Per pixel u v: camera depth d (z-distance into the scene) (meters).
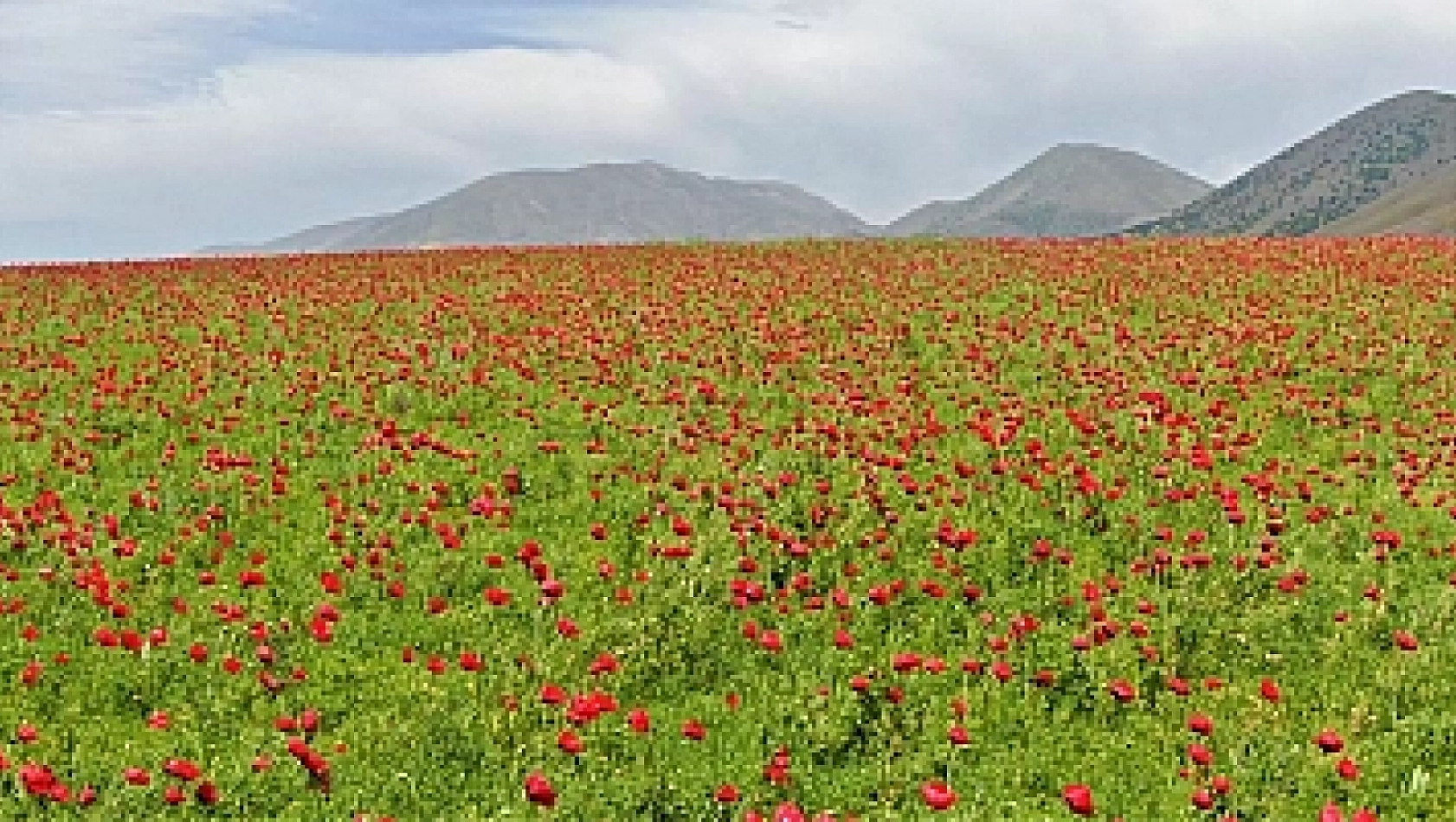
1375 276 34.53
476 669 10.76
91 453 18.56
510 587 13.73
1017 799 9.73
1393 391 22.92
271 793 9.52
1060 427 20.08
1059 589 13.79
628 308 31.00
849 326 28.91
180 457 18.73
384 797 9.43
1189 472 17.75
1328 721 11.00
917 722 10.77
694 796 9.53
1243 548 14.83
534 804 8.77
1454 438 18.61
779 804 9.34
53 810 8.89
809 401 21.88
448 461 18.36
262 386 22.89
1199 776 9.87
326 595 13.50
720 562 13.95
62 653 11.75
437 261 43.34
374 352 25.27
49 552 14.05
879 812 9.34
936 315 30.25
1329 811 8.05
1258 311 29.47
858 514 15.53
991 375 23.56
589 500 16.69
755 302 31.88
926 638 12.55
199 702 11.07
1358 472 18.30
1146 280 34.62
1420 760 10.35
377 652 12.30
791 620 12.80
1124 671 11.92
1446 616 13.04
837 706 11.02
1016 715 11.12
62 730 10.48
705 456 18.23
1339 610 13.30
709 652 12.16
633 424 20.23
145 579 13.88
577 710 9.34
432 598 13.11
